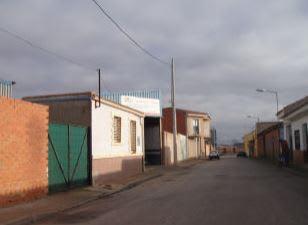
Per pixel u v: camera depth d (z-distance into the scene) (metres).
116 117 28.70
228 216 12.93
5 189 15.84
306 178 26.95
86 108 23.95
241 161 61.69
